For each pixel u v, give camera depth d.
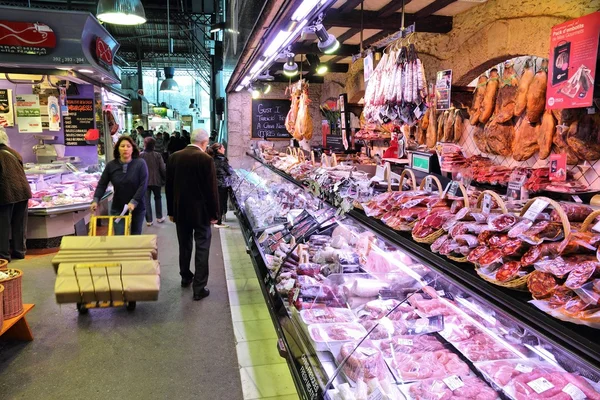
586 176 3.46
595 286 1.17
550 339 1.18
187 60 23.61
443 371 1.84
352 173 3.78
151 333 3.97
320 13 3.19
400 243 2.15
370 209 2.71
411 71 3.27
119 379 3.23
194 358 3.54
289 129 6.88
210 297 4.85
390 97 3.38
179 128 29.72
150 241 4.31
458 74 4.94
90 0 13.31
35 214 6.42
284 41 3.66
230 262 6.14
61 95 8.10
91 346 3.73
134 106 15.27
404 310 2.15
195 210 4.71
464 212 1.94
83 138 8.59
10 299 3.58
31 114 8.05
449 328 2.04
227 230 8.19
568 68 3.13
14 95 8.12
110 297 4.20
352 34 5.70
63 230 6.86
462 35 4.83
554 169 3.58
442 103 4.61
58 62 7.11
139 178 5.52
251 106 10.11
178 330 4.03
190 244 5.07
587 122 3.23
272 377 3.25
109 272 4.17
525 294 1.40
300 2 2.55
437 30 5.02
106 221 8.43
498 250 1.55
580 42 3.02
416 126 6.03
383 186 3.21
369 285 2.51
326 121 9.00
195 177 4.68
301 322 2.42
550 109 3.40
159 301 4.73
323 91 9.80
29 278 5.36
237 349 3.67
